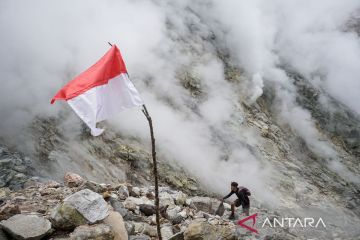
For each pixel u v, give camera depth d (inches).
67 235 174.6
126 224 194.1
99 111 155.4
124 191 248.2
